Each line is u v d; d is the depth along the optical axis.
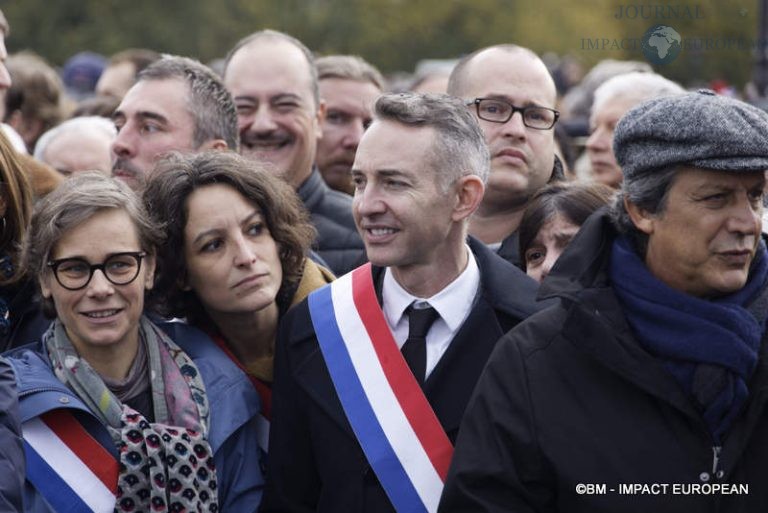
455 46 53.31
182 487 9.39
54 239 9.57
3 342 10.64
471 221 12.91
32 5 55.69
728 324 8.34
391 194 9.45
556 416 8.55
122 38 55.25
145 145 12.79
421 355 9.75
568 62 31.19
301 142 14.27
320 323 9.95
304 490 9.84
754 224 8.27
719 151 8.09
